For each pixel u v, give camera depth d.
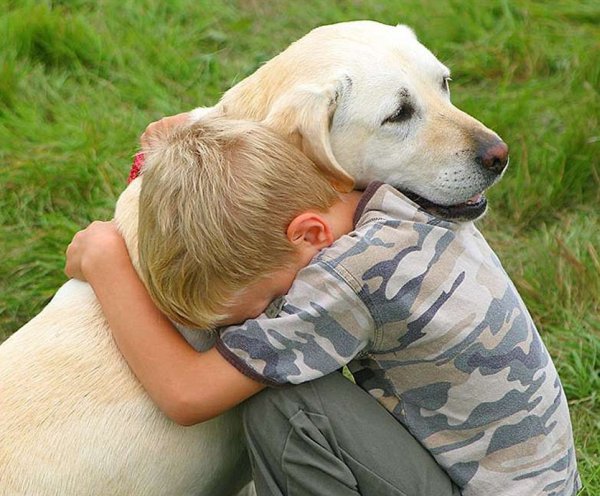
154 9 7.46
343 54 3.54
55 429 3.40
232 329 3.25
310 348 3.20
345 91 3.50
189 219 3.16
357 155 3.58
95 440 3.41
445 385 3.33
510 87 6.88
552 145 6.19
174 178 3.20
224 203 3.15
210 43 7.38
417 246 3.22
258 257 3.17
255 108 3.61
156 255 3.23
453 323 3.24
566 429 3.52
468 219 3.65
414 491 3.36
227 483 3.79
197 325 3.31
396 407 3.42
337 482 3.33
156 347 3.33
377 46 3.60
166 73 6.93
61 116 6.38
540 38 7.10
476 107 6.46
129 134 6.19
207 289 3.22
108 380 3.46
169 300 3.27
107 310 3.42
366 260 3.15
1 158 6.03
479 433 3.38
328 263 3.14
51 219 5.69
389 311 3.19
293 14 7.61
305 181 3.24
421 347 3.27
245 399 3.36
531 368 3.39
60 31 6.93
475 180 3.55
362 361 3.44
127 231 3.54
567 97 6.56
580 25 7.35
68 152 6.02
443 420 3.39
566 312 5.20
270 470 3.43
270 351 3.19
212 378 3.24
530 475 3.41
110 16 7.32
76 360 3.49
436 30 7.28
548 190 5.95
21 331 3.63
